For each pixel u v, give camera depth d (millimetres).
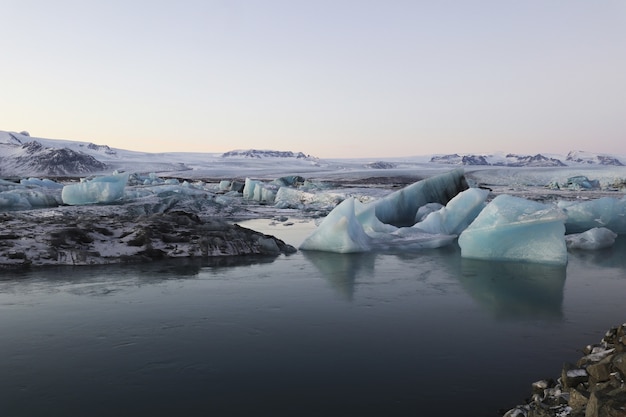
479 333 4574
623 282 7129
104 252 8977
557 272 7957
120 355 3932
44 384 3344
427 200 20047
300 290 6500
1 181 31078
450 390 3258
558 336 4492
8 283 6848
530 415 2727
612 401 2219
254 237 10484
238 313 5277
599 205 13250
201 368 3652
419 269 8250
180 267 8305
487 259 9375
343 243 10281
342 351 4047
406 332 4602
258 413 2918
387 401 3086
